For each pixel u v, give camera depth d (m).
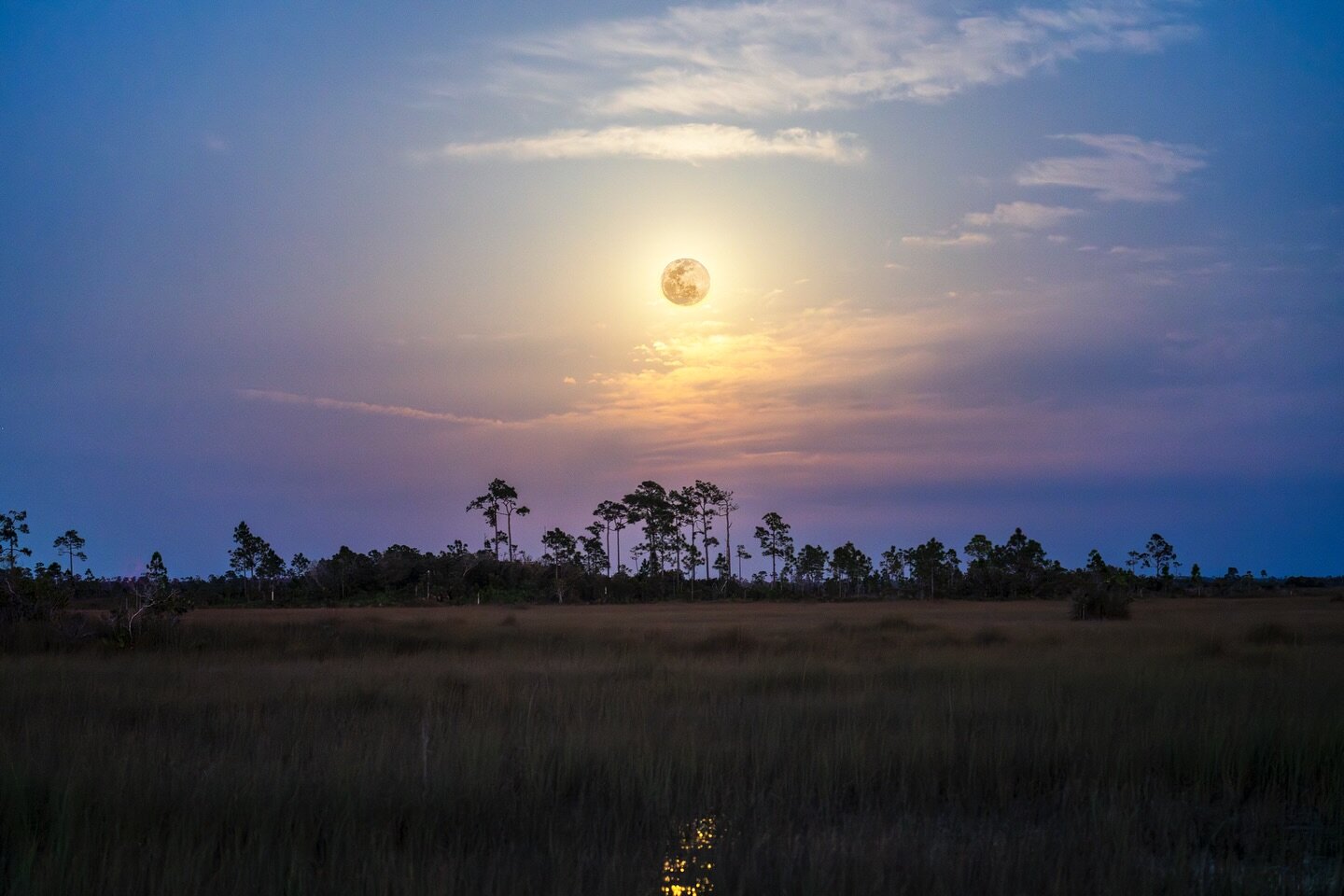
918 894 6.61
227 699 14.66
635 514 120.44
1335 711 12.45
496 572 98.06
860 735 11.16
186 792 8.63
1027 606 70.31
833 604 82.31
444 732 11.53
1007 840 7.42
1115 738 11.17
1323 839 8.30
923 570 108.56
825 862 6.91
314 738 11.09
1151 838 8.20
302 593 91.50
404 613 54.75
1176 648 23.23
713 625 37.38
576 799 9.46
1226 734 10.86
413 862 7.10
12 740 10.87
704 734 11.35
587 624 38.53
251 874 6.82
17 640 25.17
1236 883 6.84
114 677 17.94
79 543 68.56
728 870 6.88
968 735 11.35
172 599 27.69
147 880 6.72
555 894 6.41
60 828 7.51
